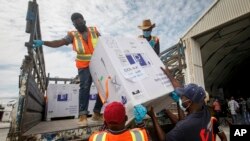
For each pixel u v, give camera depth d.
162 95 2.05
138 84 1.98
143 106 1.91
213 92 18.67
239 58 16.67
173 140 1.86
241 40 12.58
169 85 2.23
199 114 1.98
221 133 2.64
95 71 2.45
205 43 11.00
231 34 11.12
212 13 9.09
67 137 1.92
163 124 2.69
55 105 4.64
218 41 11.48
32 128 2.32
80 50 2.87
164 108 2.51
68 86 4.93
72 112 4.84
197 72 9.35
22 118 1.73
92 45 2.94
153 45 3.51
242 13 7.99
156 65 2.32
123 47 2.26
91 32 3.03
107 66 2.12
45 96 4.76
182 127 1.88
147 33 3.47
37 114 3.31
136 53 2.28
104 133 1.52
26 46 1.98
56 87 4.77
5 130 10.69
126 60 2.12
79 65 2.90
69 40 2.86
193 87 2.05
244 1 7.98
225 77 19.12
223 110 14.29
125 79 1.94
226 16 8.55
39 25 2.71
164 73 2.31
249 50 15.28
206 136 1.94
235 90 23.55
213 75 16.23
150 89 2.02
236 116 11.19
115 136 1.47
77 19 2.88
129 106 1.84
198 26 9.56
